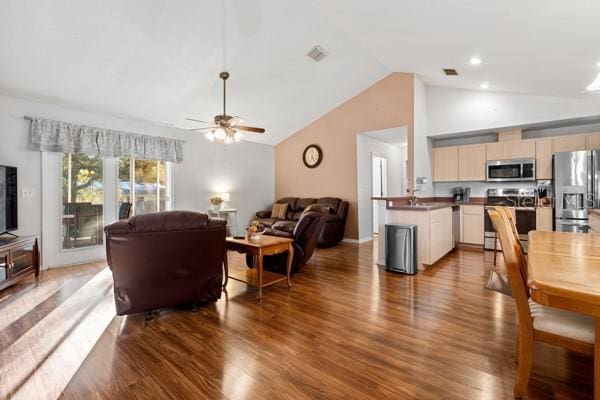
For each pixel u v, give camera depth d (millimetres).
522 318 1448
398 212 4145
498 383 1612
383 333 2205
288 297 2992
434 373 1711
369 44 4258
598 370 1087
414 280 3523
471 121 5395
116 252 2219
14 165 3756
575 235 2230
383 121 5754
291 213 6699
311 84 5309
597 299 948
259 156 7293
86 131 4324
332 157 6582
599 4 1895
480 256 4715
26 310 2664
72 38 3082
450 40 3188
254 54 4082
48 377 1700
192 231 2453
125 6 2867
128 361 1858
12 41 2949
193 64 3920
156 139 5195
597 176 4195
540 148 4922
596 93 4094
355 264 4359
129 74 3812
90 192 4484
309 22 3818
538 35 2527
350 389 1581
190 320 2459
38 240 3791
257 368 1780
